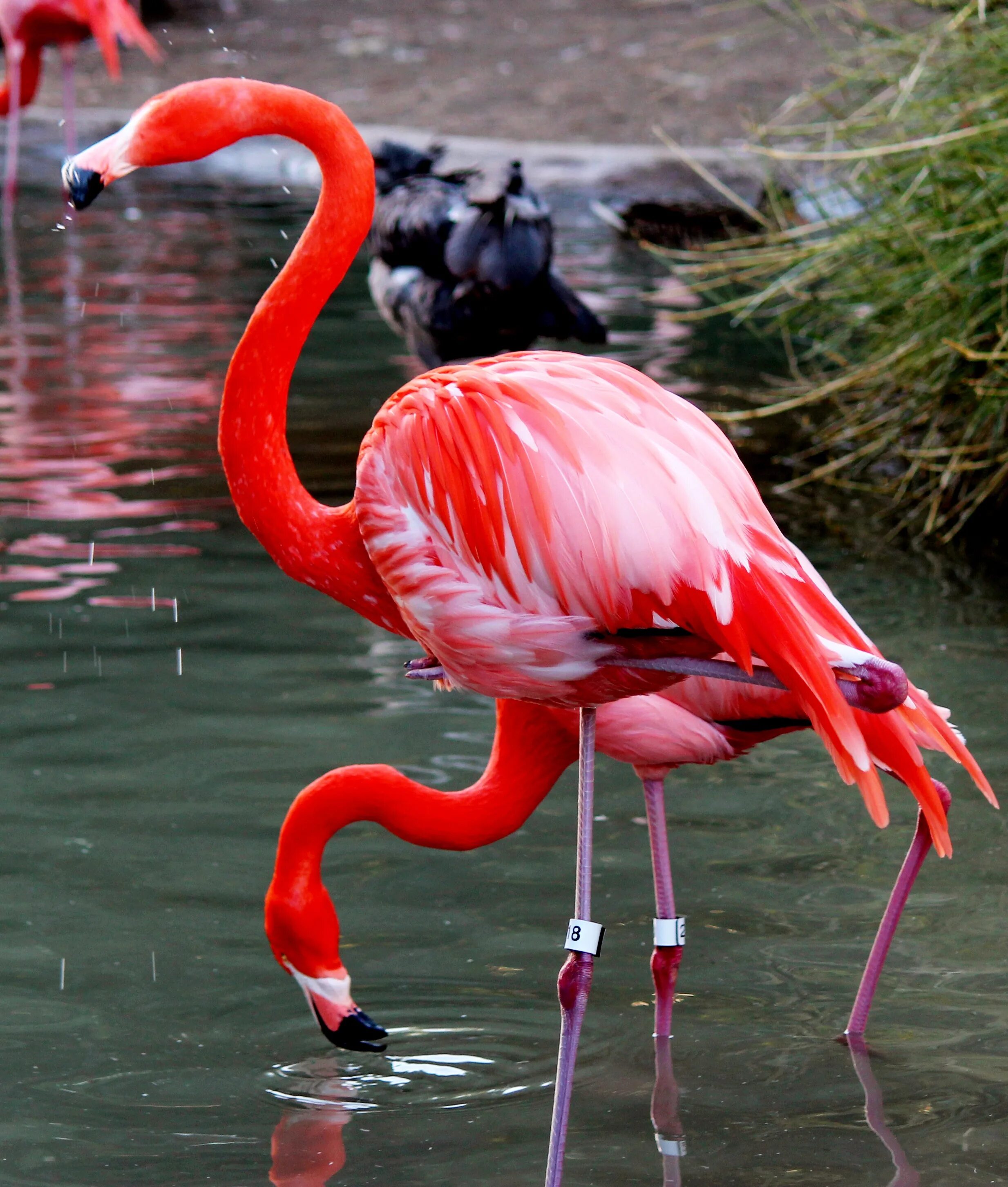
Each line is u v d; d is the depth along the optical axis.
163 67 25.72
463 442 3.98
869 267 9.83
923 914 5.49
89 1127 4.33
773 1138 4.27
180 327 13.96
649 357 13.23
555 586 3.94
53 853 5.86
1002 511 9.84
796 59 23.62
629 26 27.33
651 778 4.88
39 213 18.91
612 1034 4.84
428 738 6.83
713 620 3.83
